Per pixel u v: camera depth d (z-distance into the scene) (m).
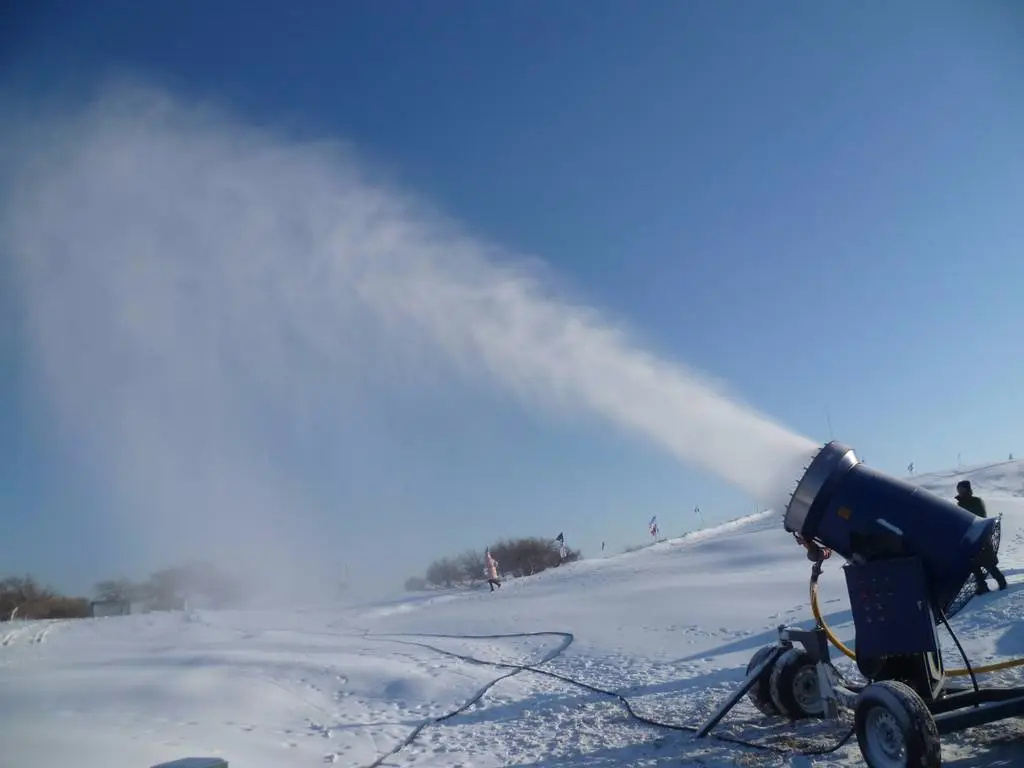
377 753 8.28
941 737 7.11
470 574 59.50
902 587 6.82
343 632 19.50
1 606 45.25
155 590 47.97
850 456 7.55
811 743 7.30
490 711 10.08
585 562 32.56
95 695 10.41
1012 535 22.81
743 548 26.44
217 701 10.16
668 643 13.89
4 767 6.60
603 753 7.75
